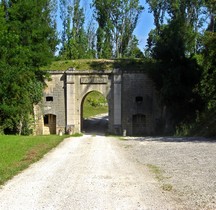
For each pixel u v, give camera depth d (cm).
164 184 1117
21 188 1084
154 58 4212
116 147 2317
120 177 1246
